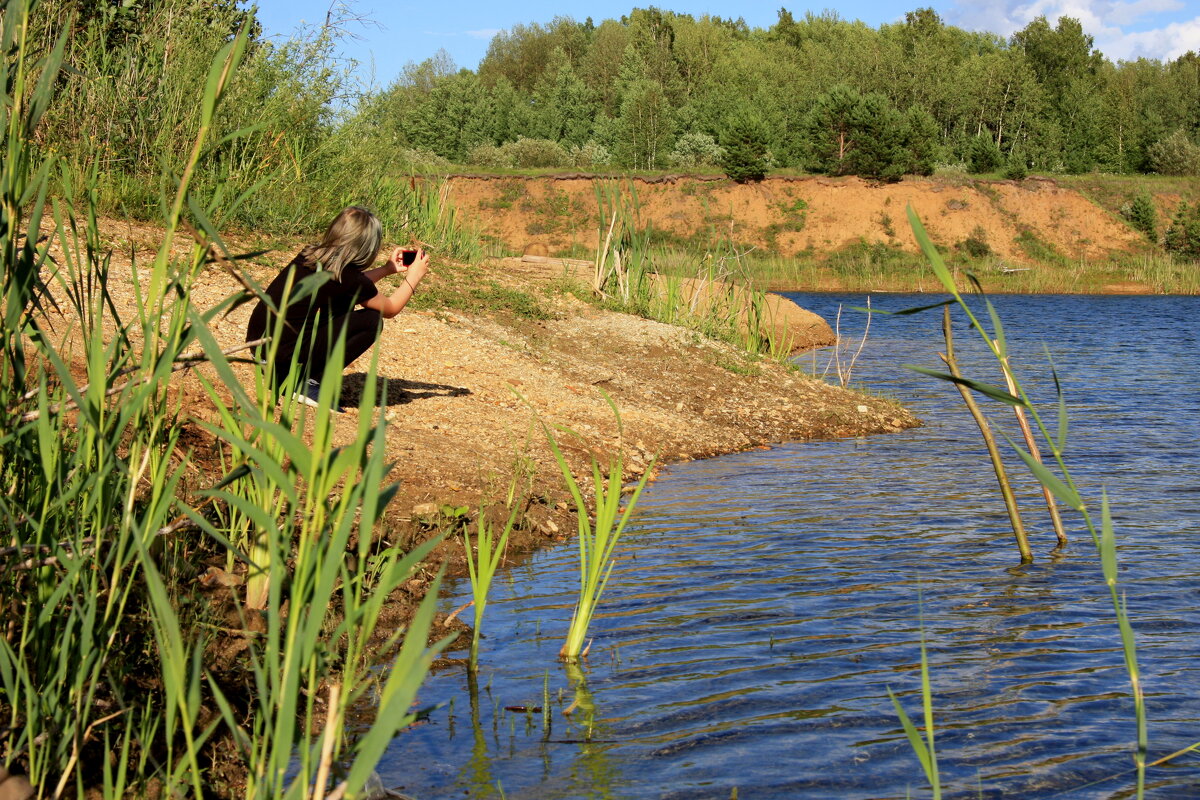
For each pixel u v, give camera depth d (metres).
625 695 3.90
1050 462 9.27
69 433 3.37
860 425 11.28
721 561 5.87
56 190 8.65
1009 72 85.81
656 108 71.94
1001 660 4.29
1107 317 30.52
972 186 58.81
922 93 86.88
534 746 3.44
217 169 11.10
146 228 10.02
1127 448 9.95
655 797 3.09
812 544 6.26
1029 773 3.26
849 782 3.20
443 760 3.33
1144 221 57.31
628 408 10.14
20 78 2.65
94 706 2.99
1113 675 4.12
